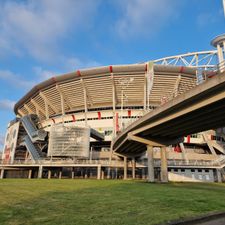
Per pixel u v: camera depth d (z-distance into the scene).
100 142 72.88
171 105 24.67
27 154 75.12
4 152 86.19
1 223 7.68
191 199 14.89
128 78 68.81
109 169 59.72
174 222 8.08
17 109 103.31
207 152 74.50
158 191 19.98
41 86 76.56
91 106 76.81
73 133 56.62
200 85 20.22
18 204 11.58
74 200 13.33
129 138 36.88
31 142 67.06
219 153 74.12
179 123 28.41
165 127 30.91
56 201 12.80
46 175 63.75
